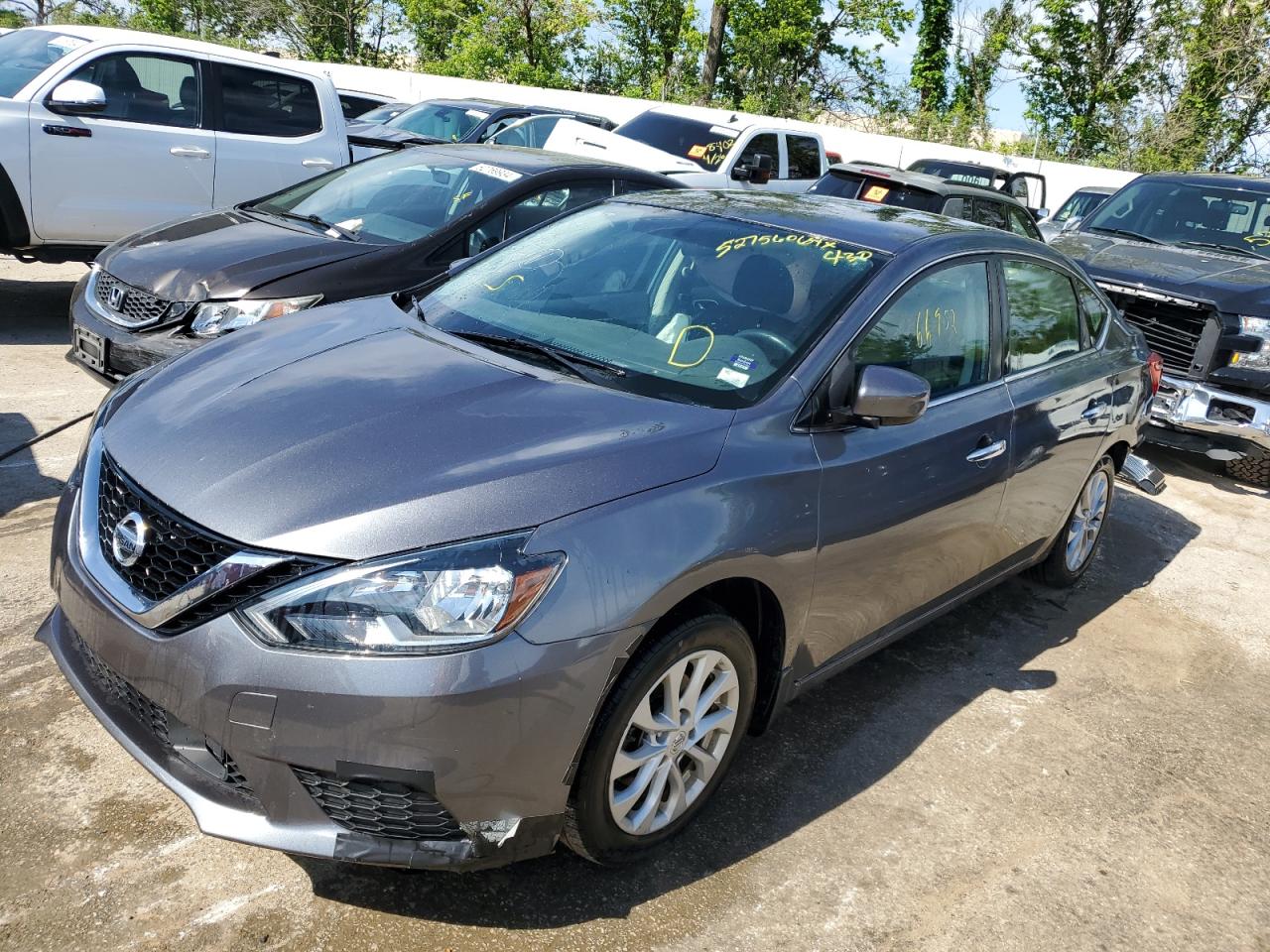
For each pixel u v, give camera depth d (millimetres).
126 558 2438
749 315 3262
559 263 3707
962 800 3338
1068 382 4293
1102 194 16844
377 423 2629
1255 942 2891
